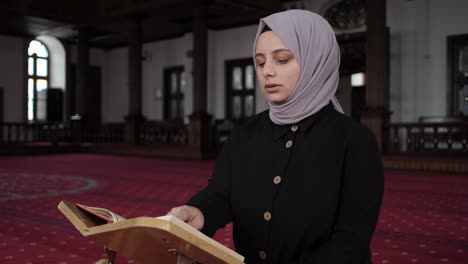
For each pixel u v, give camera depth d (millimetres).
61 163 13117
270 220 1370
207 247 1062
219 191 1540
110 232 1089
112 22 17219
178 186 8156
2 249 3906
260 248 1406
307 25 1303
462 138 11539
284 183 1369
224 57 20016
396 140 12312
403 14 15438
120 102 23938
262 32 1362
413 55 15297
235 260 1093
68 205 1182
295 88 1337
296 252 1361
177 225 1041
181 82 21547
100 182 8719
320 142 1361
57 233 4508
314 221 1321
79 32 18297
